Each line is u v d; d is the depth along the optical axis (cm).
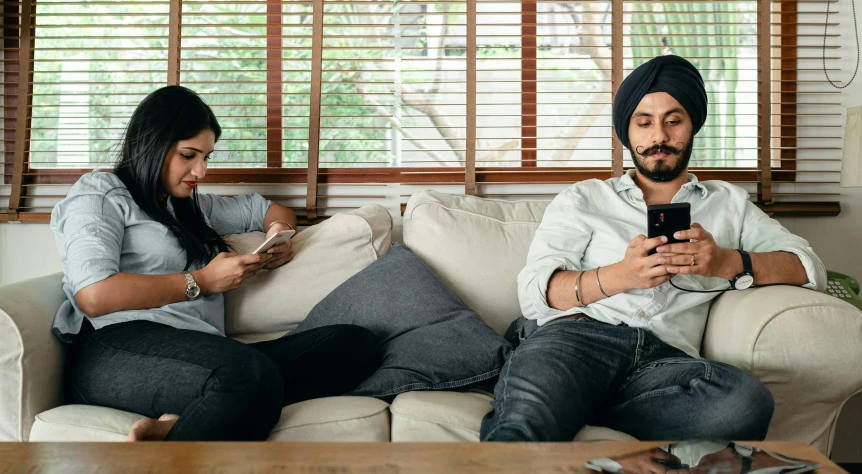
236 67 258
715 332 167
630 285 158
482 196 254
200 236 194
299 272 207
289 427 147
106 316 168
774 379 151
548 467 88
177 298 175
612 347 158
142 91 257
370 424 148
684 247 153
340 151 254
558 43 264
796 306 151
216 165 256
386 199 254
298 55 260
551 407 138
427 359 172
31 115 249
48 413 150
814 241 251
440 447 96
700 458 91
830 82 253
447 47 252
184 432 137
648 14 264
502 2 251
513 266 210
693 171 253
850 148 220
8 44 254
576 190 188
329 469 87
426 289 194
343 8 258
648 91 176
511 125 262
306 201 249
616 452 94
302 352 168
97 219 172
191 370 147
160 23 256
